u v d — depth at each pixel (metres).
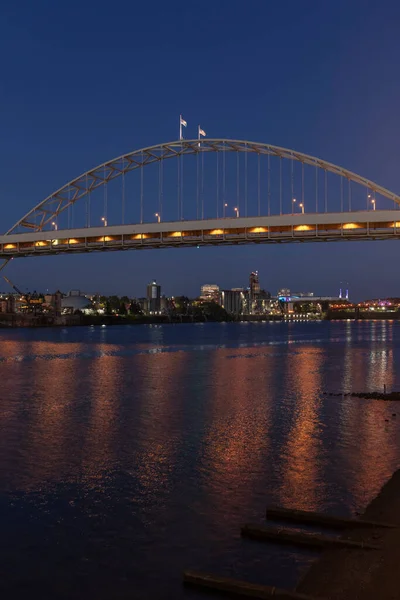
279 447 19.34
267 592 8.91
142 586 9.61
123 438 21.05
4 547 11.20
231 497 13.87
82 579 9.91
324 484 14.78
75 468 16.75
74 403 30.34
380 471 16.03
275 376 44.84
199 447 19.45
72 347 91.75
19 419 25.28
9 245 117.62
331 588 8.89
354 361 60.41
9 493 14.41
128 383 40.28
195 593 9.31
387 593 8.48
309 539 10.83
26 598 9.33
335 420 24.64
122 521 12.42
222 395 33.50
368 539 10.67
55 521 12.49
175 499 13.80
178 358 66.44
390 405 28.97
